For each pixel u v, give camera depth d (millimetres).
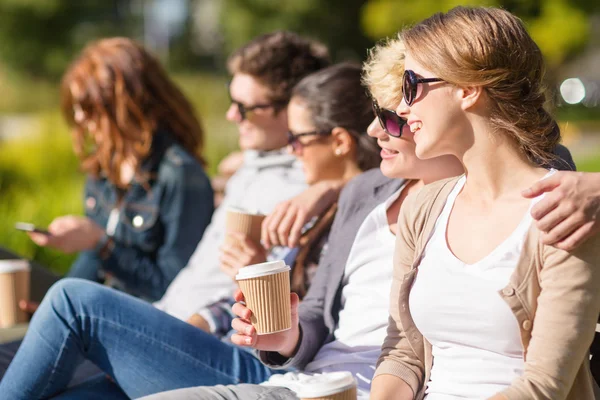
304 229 5098
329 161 5398
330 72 5402
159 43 51500
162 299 6340
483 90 3447
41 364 4402
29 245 10258
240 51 6551
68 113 6922
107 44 6742
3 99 41281
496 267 3385
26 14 47156
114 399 4621
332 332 4598
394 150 4355
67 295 4445
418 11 27766
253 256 5016
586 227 3164
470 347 3512
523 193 3287
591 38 32625
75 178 15945
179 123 6816
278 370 4613
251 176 6348
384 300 4441
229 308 5352
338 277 4625
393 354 3879
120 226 6500
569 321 3211
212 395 4020
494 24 3469
